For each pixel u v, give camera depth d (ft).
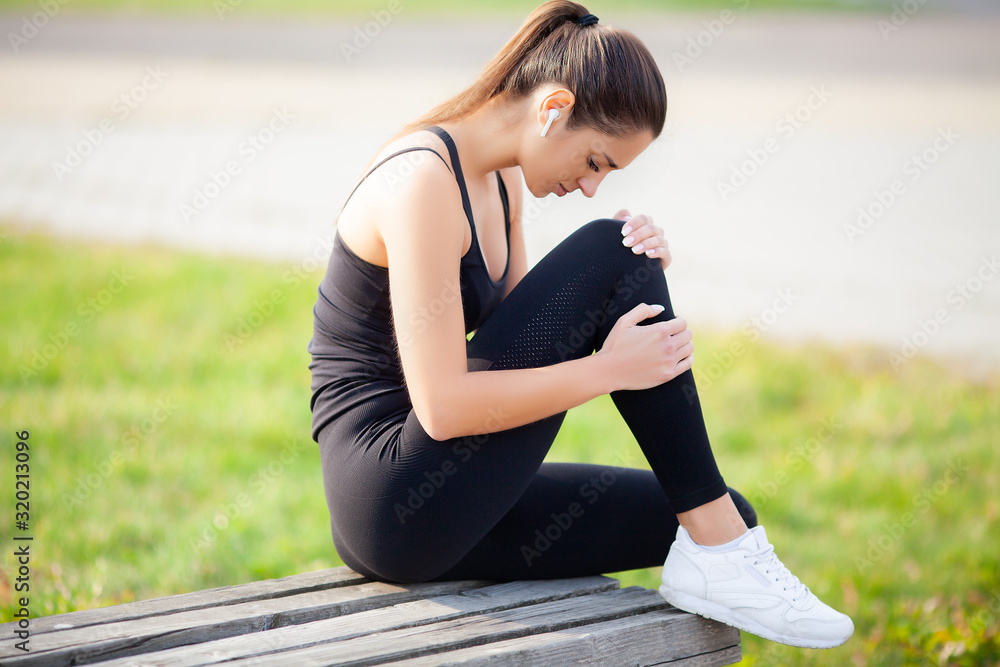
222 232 40.01
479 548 11.24
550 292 10.20
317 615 10.52
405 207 9.77
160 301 31.55
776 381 27.12
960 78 82.64
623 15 118.52
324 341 11.12
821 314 32.30
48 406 23.97
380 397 10.62
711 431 24.72
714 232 42.11
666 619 10.55
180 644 9.73
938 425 24.81
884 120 65.41
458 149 10.92
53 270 33.83
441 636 9.74
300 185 47.80
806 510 21.17
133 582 16.83
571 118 10.52
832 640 10.47
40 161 50.75
